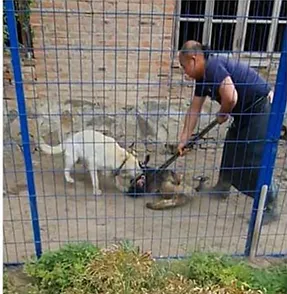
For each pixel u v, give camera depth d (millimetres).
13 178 3719
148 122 4445
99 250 2631
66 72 4410
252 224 2863
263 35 4477
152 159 4277
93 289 2350
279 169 4188
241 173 3264
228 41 4469
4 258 2791
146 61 4488
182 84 3154
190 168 3844
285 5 4434
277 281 2541
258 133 3111
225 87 2945
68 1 4168
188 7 4273
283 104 2557
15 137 3836
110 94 4523
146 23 4367
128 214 3393
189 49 2953
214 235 3174
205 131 3307
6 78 3732
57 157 4188
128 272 2393
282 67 2475
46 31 4254
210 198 3633
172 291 2312
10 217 3248
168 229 3225
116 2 4258
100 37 4348
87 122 4480
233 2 4402
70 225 3217
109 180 3771
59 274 2479
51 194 3645
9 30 2150
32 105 4363
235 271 2557
